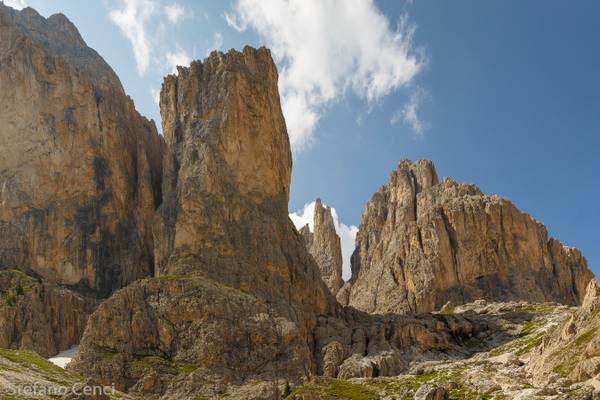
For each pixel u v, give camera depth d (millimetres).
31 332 170250
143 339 161000
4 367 115125
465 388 135750
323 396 137375
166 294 169000
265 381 154125
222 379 152500
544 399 113062
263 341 164125
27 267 195750
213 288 172125
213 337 160375
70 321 182625
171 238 193750
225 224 193375
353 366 167375
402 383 150875
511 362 159125
